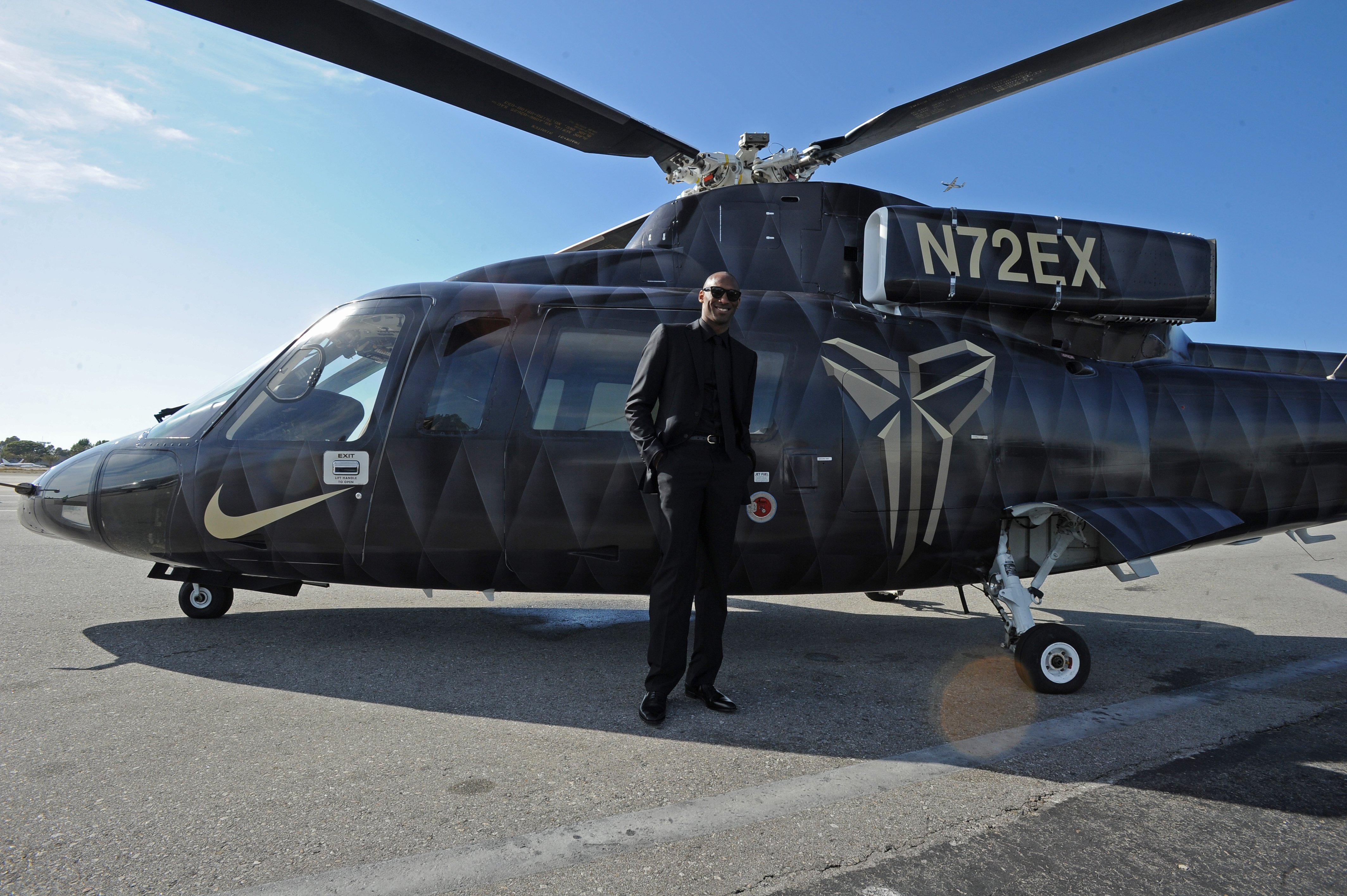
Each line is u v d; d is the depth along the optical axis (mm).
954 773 2186
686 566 2682
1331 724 2643
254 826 1816
